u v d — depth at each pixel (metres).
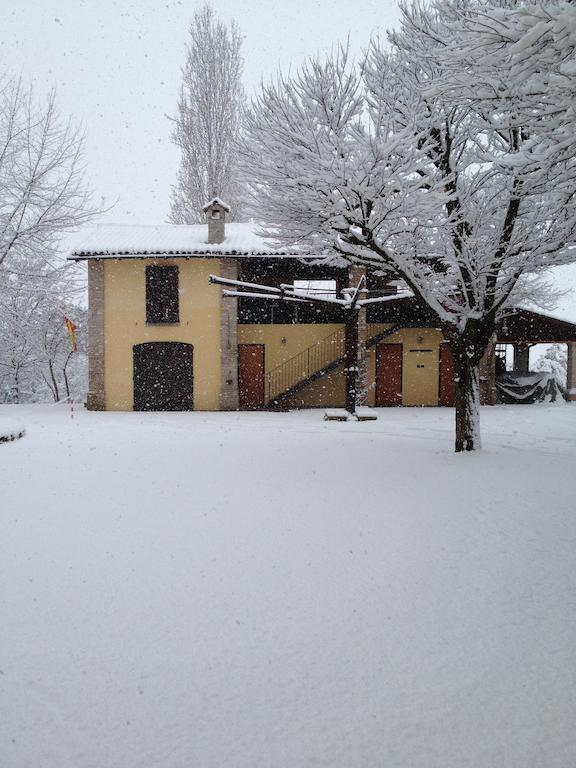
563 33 4.09
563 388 23.09
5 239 19.53
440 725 2.28
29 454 9.42
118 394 20.36
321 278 22.19
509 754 2.10
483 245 8.88
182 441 11.28
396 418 16.55
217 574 3.97
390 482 6.94
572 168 5.54
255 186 8.10
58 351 27.08
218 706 2.42
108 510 5.69
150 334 20.28
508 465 7.91
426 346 21.61
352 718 2.33
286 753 2.12
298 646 2.94
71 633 3.10
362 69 8.59
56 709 2.41
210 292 20.27
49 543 4.66
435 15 8.51
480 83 5.14
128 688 2.56
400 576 3.91
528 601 3.48
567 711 2.36
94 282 20.16
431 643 2.96
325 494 6.34
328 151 7.41
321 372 20.22
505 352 23.19
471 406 9.39
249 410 20.19
